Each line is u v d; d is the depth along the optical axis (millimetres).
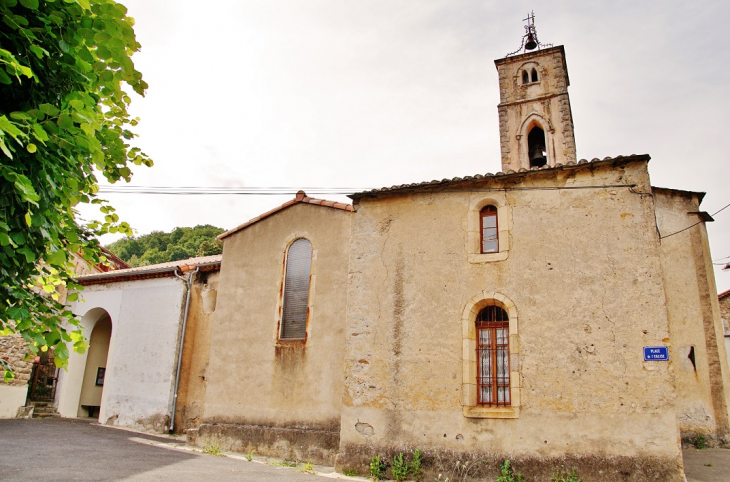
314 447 12070
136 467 9797
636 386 9289
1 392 16484
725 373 13156
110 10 4297
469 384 10375
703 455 11422
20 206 4109
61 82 4289
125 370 17484
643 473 8836
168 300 17359
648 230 9984
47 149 4219
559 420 9570
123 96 4895
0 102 4105
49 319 4574
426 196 11953
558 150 18250
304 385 12844
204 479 9047
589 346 9758
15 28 3871
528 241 10742
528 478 9438
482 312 10977
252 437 13008
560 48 19453
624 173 10461
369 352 11359
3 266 4109
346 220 13648
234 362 14141
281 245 14547
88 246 5250
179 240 48094
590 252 10250
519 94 19531
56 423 16375
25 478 8266
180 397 16172
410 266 11594
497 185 11336
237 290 14867
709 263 14305
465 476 9805
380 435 10750
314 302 13375
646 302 9633
